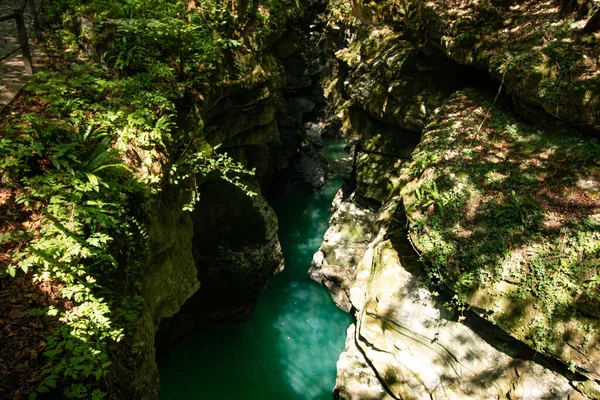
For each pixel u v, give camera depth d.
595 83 6.93
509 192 7.14
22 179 5.21
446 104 9.59
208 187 10.94
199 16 9.46
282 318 13.15
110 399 4.38
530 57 7.76
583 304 5.86
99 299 4.61
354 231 14.19
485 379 7.22
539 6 8.83
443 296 7.90
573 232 6.30
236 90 10.09
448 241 7.06
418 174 8.42
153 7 8.72
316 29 20.27
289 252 16.16
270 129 13.20
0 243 4.73
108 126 6.34
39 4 9.81
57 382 4.00
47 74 6.98
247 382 10.97
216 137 10.54
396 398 8.27
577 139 7.42
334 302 13.79
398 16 12.79
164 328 10.73
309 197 20.03
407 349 8.18
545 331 6.05
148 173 6.42
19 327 4.19
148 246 6.28
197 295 11.79
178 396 10.35
